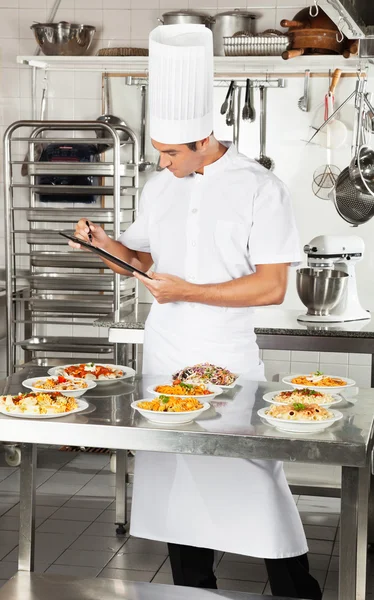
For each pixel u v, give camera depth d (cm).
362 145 382
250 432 216
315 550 377
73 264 502
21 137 519
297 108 511
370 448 229
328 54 461
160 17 515
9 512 417
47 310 504
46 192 502
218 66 512
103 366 283
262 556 266
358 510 254
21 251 546
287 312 432
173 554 286
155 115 270
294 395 241
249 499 266
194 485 272
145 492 282
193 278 287
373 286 516
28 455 269
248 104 506
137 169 504
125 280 506
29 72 529
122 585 279
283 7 506
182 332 285
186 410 224
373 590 335
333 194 400
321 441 210
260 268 278
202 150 273
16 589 270
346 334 369
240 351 286
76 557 366
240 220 280
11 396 239
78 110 528
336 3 260
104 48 502
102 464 500
